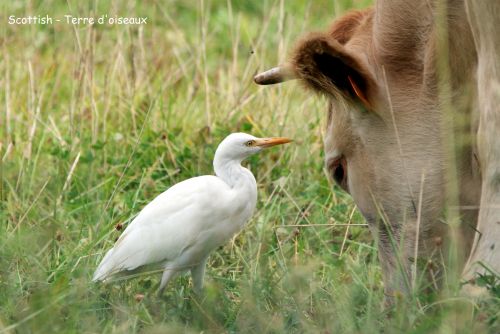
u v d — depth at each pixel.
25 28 16.28
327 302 8.26
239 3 19.05
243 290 8.47
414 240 8.56
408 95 8.52
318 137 12.59
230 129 12.88
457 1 8.21
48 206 11.15
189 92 13.98
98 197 11.38
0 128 13.38
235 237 10.35
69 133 12.77
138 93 13.91
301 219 10.67
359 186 8.88
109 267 8.84
